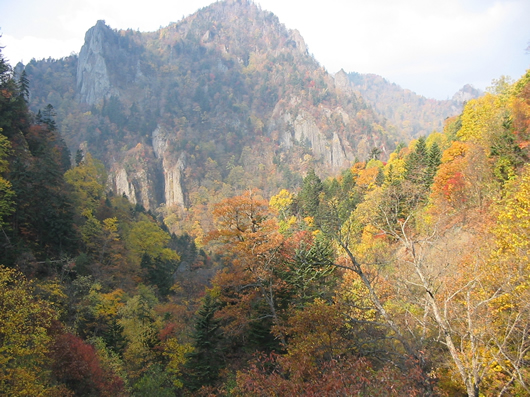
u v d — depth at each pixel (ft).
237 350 77.25
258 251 73.41
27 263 89.92
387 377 34.96
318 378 42.98
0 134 109.60
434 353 50.06
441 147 205.16
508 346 43.27
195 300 130.41
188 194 632.79
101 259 137.90
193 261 230.27
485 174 95.61
